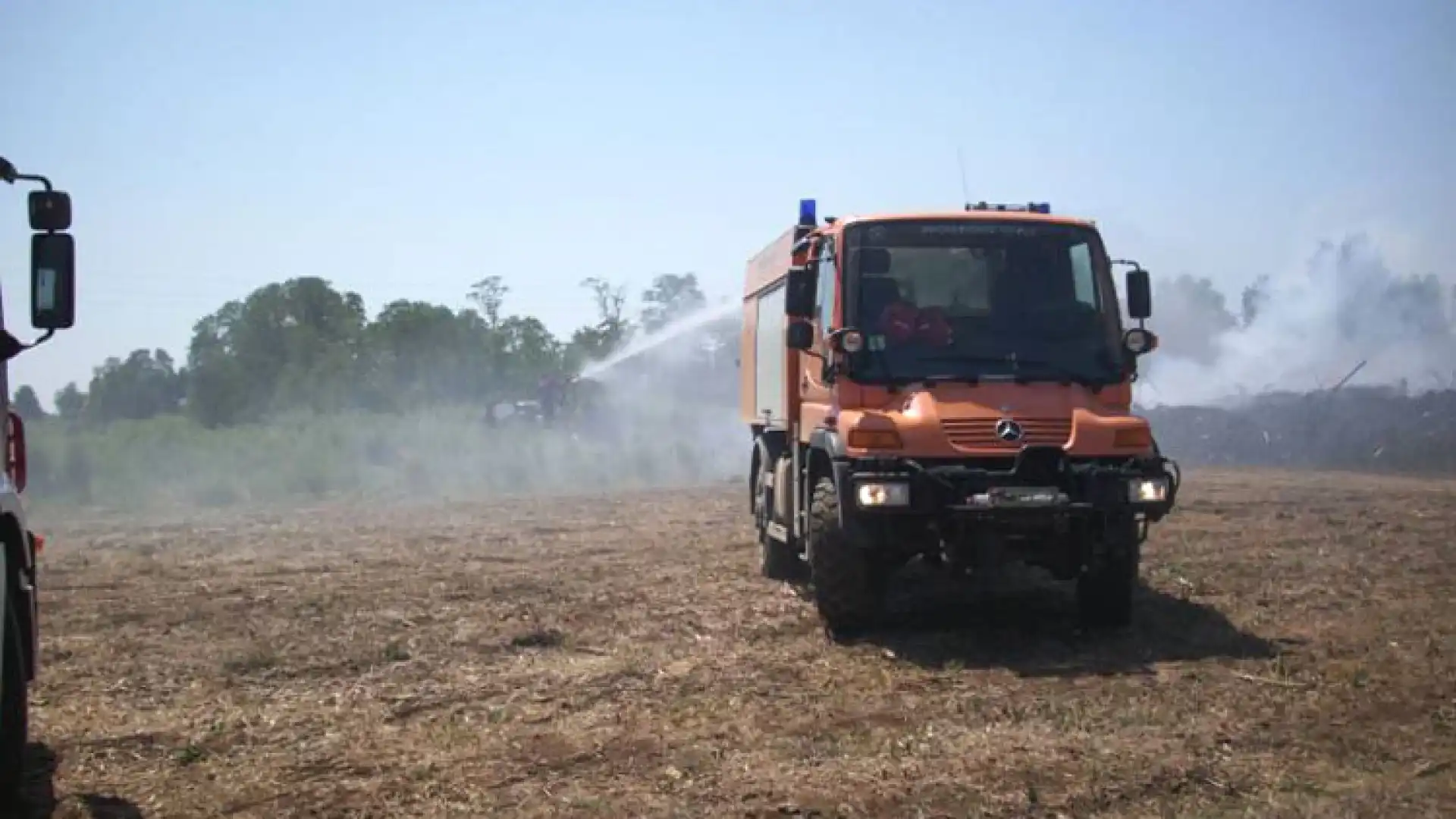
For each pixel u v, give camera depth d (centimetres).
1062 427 927
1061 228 1015
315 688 859
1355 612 1038
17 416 664
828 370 979
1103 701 772
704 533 1644
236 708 811
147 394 5712
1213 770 634
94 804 630
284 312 5875
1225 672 841
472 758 686
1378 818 557
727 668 880
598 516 1909
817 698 796
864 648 934
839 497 924
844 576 953
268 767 682
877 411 947
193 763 694
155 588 1284
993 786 614
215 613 1134
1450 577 1202
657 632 1011
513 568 1369
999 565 916
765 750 684
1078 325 992
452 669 903
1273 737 688
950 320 984
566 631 1023
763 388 1304
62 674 906
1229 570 1249
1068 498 899
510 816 594
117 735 750
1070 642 948
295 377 5319
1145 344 984
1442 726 704
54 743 734
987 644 944
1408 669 834
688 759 668
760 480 1317
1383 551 1373
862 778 630
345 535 1725
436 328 5669
